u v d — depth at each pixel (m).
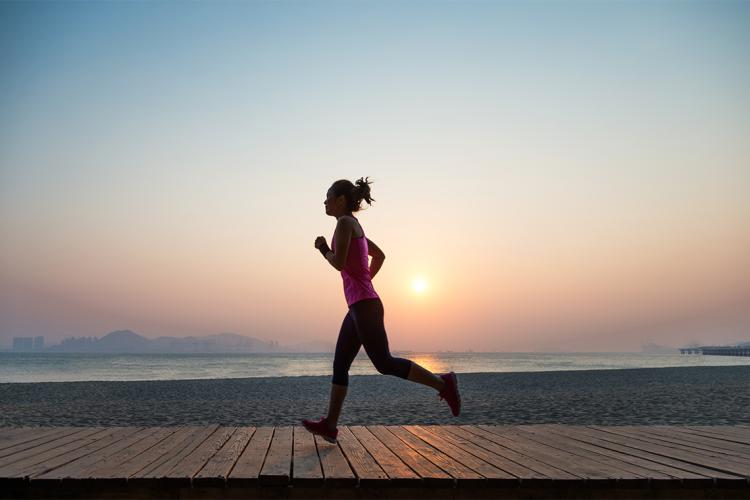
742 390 19.08
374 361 4.53
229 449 4.41
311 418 11.72
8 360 104.69
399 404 14.42
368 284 4.55
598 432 5.45
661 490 3.41
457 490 3.40
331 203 4.75
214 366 70.88
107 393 18.64
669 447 4.61
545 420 11.14
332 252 4.59
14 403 15.34
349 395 17.48
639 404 14.29
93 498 3.30
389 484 3.40
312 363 87.94
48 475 3.38
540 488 3.41
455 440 4.93
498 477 3.41
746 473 3.56
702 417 11.53
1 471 3.51
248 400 15.88
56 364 79.31
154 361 101.75
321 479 3.39
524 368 57.88
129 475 3.39
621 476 3.46
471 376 29.77
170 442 4.75
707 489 3.41
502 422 10.83
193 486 3.35
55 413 12.91
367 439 4.95
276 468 3.65
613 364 73.00
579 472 3.59
